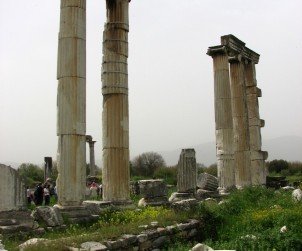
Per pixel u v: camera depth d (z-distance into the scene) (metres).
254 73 30.58
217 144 25.66
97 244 10.23
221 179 25.11
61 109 15.63
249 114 30.31
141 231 11.83
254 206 16.36
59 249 9.57
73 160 15.34
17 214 13.41
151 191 19.72
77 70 15.81
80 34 16.11
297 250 10.98
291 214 13.19
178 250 11.31
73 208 14.90
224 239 12.94
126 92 19.09
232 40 26.66
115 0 19.33
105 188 18.39
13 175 13.56
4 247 9.86
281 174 65.12
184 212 14.60
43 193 25.28
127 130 18.91
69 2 16.14
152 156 80.81
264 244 11.02
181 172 22.12
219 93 25.81
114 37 19.14
